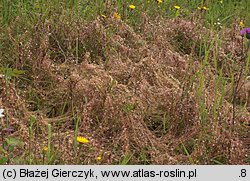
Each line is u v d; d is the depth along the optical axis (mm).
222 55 5234
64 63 4777
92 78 4398
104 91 4164
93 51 5066
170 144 3920
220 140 3744
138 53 5012
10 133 3771
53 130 3920
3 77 4109
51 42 5082
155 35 5402
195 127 3947
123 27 5438
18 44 4750
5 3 5391
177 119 4051
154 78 4660
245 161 3771
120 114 3975
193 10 6574
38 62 4617
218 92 4457
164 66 4844
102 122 3965
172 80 4645
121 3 6043
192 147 3863
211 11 6516
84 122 3895
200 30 5668
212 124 3914
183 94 4125
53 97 4348
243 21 6359
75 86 4273
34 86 4465
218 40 5492
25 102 4215
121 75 4605
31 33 5035
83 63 4656
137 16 5957
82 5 5816
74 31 5113
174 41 5598
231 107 4258
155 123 4199
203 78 4379
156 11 6105
